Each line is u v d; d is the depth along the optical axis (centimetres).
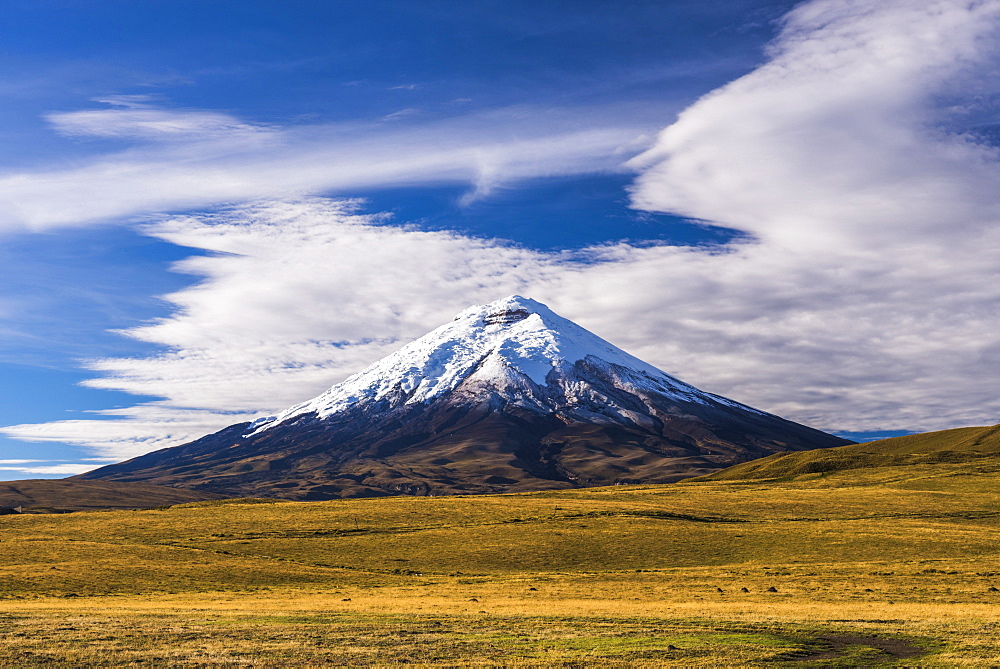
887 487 15088
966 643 3850
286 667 3356
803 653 3659
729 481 19012
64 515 12825
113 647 3759
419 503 13325
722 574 7869
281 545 10219
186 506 13975
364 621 4709
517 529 10650
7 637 4034
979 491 13950
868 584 6944
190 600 6306
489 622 4650
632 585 7319
